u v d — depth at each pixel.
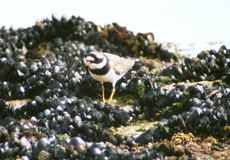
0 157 9.74
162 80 15.38
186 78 15.34
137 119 12.80
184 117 11.47
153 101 12.84
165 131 10.88
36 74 15.48
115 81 13.73
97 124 12.06
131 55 20.58
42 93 13.91
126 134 11.69
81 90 14.92
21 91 14.51
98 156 9.41
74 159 9.47
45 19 21.42
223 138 10.81
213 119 11.19
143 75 15.16
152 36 21.69
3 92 14.61
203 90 13.20
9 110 12.81
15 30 20.98
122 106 13.93
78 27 20.80
